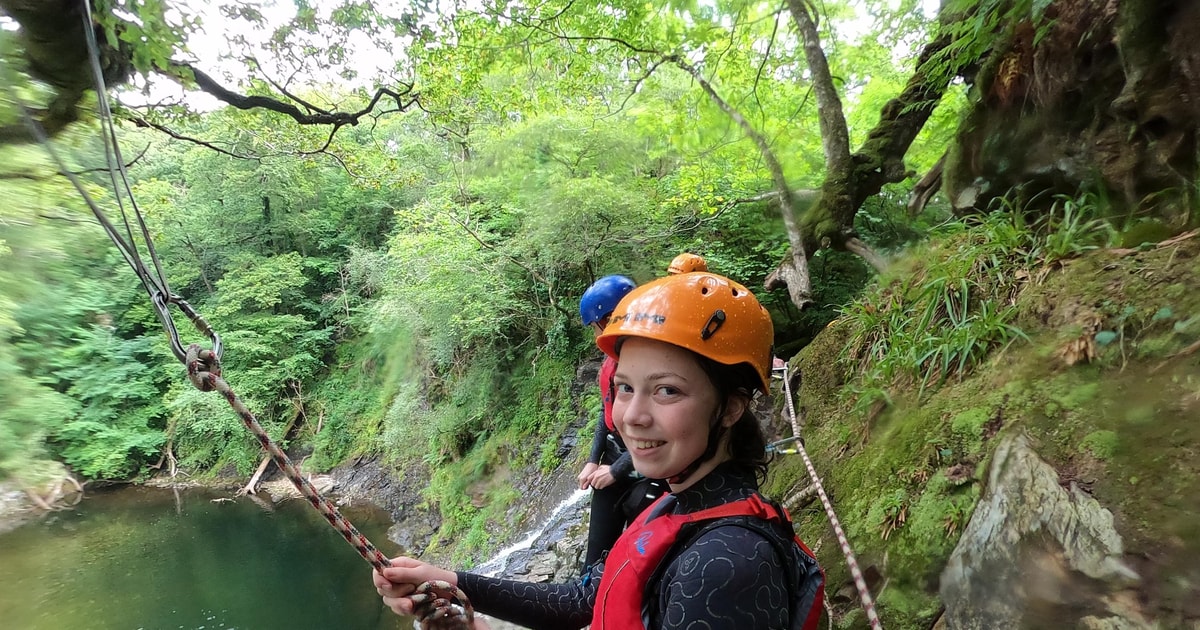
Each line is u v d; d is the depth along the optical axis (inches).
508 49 244.2
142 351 695.7
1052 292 96.3
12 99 95.3
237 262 712.4
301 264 716.7
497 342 479.5
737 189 315.3
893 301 140.7
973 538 77.4
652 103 289.4
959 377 102.4
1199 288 75.4
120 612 400.8
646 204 348.5
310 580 429.1
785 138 259.3
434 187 520.1
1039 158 127.9
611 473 94.4
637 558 38.5
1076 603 62.1
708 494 39.4
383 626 362.9
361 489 552.4
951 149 159.6
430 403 530.9
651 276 347.3
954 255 128.0
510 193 432.1
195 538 512.1
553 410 419.2
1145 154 101.7
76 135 111.3
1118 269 89.6
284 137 247.0
